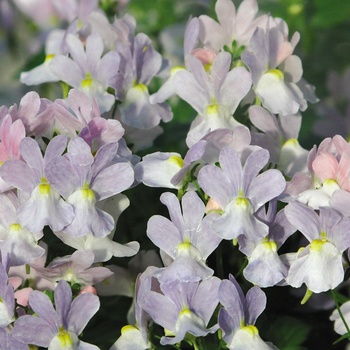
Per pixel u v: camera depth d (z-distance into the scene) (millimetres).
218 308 470
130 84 524
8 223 471
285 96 509
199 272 461
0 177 468
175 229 467
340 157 478
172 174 483
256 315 464
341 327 490
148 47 527
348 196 462
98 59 520
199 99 501
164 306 463
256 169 465
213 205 468
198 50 512
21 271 483
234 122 500
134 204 515
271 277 463
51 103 485
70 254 484
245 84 498
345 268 478
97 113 484
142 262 499
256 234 462
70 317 458
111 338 496
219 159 468
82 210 464
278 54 515
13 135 470
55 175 462
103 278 474
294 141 509
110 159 466
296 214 463
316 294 515
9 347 458
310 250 463
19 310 465
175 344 471
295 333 504
